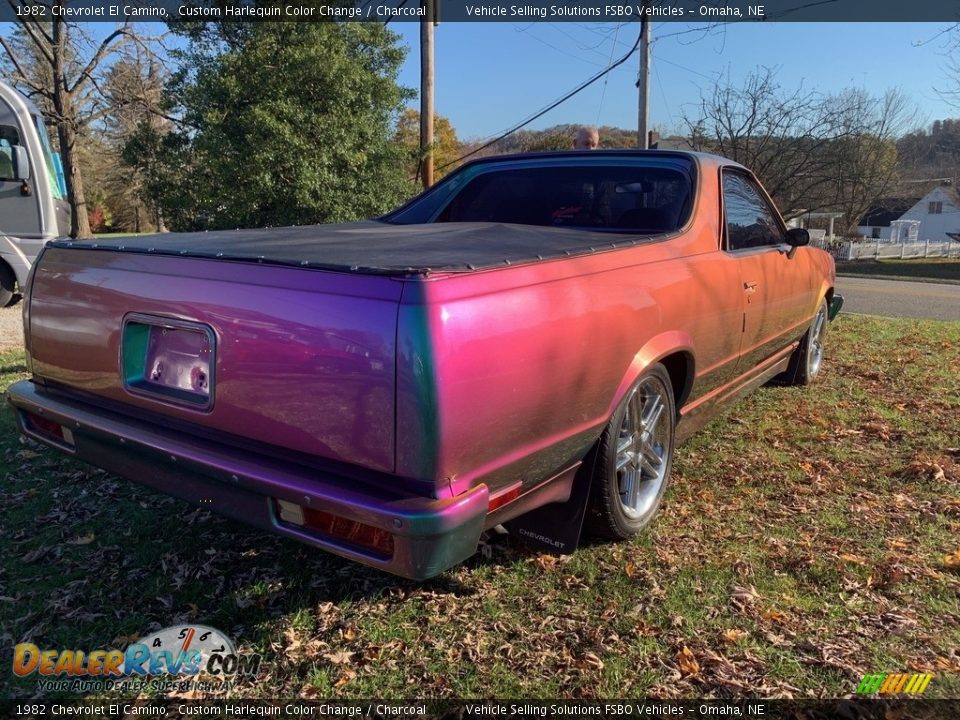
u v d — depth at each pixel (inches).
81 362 109.0
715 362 142.1
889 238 2573.8
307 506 82.2
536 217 161.0
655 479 130.4
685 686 89.4
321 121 454.6
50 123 1013.2
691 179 145.2
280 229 146.0
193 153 492.4
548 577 113.5
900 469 157.1
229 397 90.2
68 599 107.5
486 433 83.0
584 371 98.5
